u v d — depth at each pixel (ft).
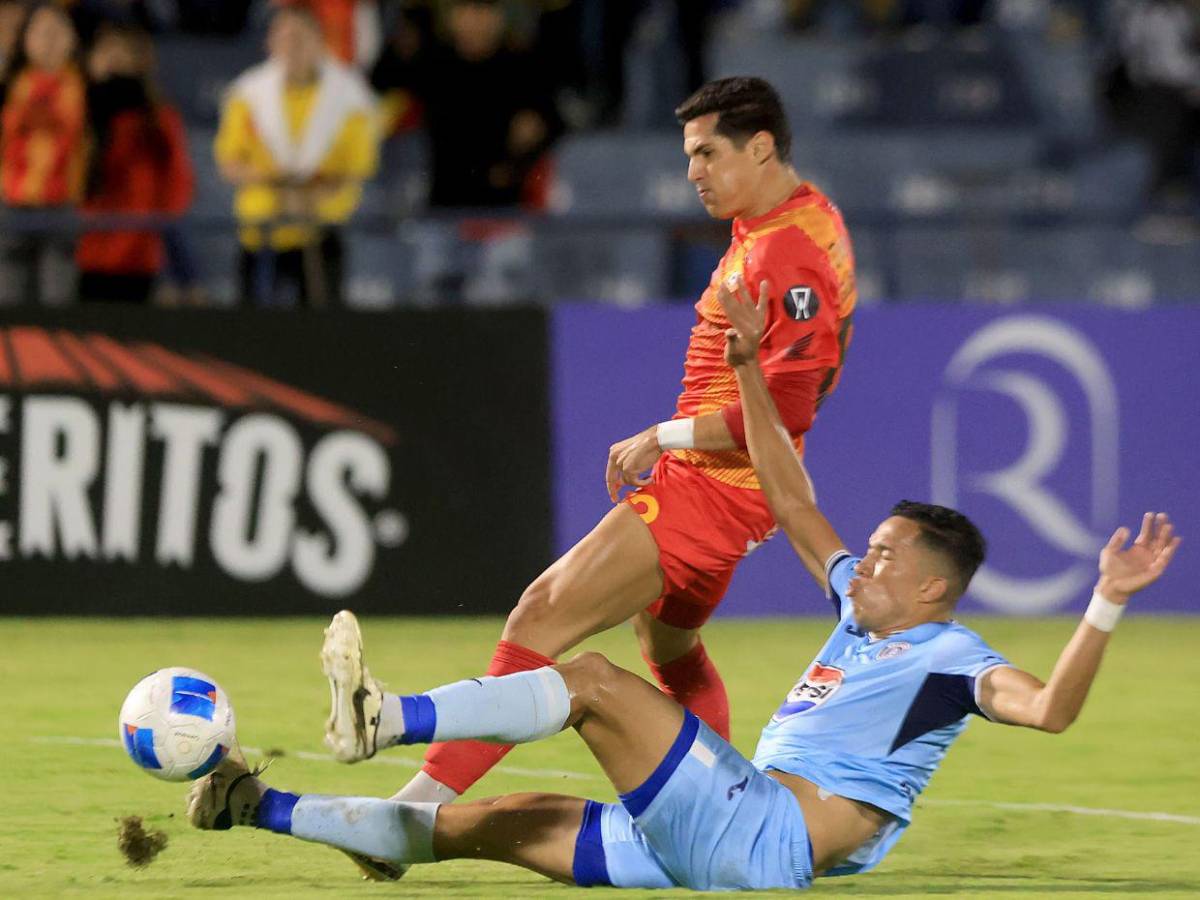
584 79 171.53
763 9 182.60
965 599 130.31
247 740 81.56
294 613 123.75
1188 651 117.29
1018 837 64.85
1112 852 62.23
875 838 54.03
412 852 54.34
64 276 135.33
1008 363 131.13
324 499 124.16
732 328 59.16
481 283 144.56
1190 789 74.54
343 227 130.21
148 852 55.93
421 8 147.74
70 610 122.11
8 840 61.36
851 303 65.67
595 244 143.74
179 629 119.14
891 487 129.80
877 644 55.16
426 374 125.49
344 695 49.16
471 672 102.78
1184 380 132.16
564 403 127.13
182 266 140.87
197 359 123.13
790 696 56.49
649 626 67.82
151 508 122.62
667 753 51.96
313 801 54.39
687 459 63.72
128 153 138.21
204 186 165.99
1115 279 148.77
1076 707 50.80
